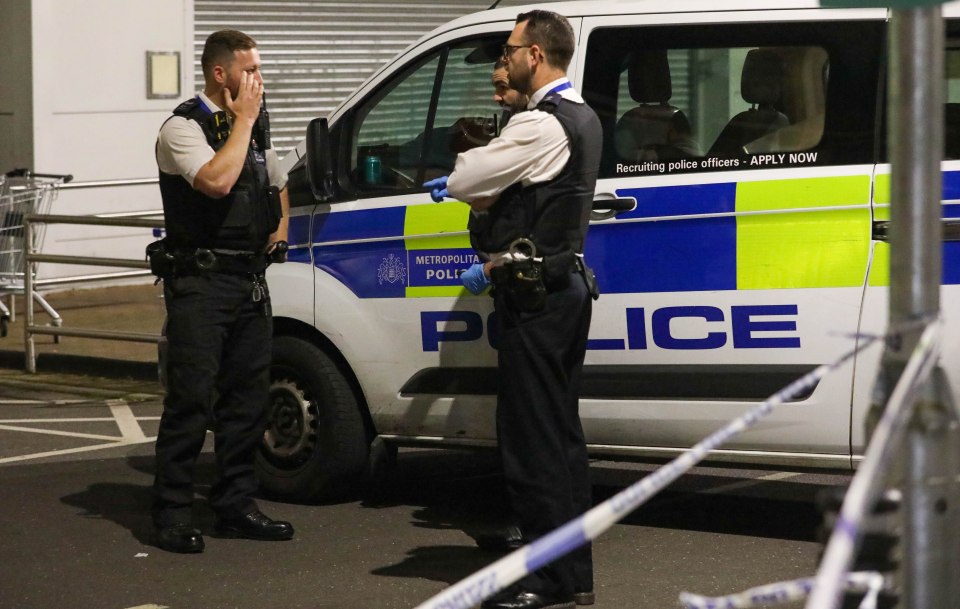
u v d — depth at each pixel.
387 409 11.05
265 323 10.36
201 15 25.81
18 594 9.17
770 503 11.55
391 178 11.08
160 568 9.75
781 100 9.65
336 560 9.91
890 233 3.96
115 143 24.77
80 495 11.98
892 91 3.92
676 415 9.87
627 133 10.06
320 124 10.80
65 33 24.09
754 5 9.84
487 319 10.46
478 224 8.56
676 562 9.77
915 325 3.88
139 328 21.02
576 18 10.38
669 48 10.02
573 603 8.55
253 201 10.03
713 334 9.70
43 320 21.78
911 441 3.84
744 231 9.56
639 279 9.89
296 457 11.52
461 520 11.05
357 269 11.08
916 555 3.86
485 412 10.59
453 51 10.92
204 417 10.20
